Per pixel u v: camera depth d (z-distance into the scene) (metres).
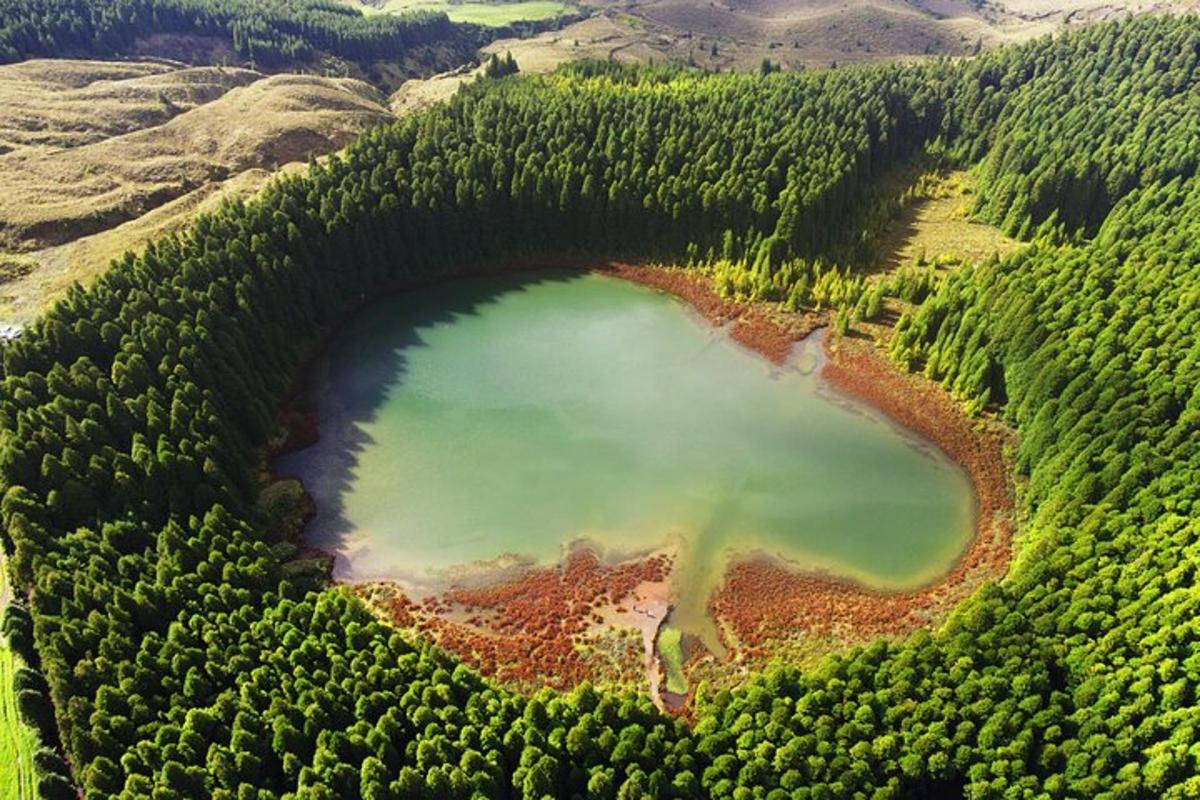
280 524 77.69
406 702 53.75
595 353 105.88
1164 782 49.56
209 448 75.12
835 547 77.06
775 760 51.09
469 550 76.50
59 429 70.81
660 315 114.50
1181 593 57.72
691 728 60.22
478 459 87.38
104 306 85.56
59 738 52.44
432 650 62.25
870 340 106.00
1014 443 89.25
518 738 52.28
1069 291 93.62
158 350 81.94
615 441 90.19
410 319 112.38
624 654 66.62
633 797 48.72
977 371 93.06
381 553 76.38
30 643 57.47
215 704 51.75
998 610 60.41
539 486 83.75
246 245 99.88
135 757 47.50
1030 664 56.25
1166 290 89.81
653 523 79.50
